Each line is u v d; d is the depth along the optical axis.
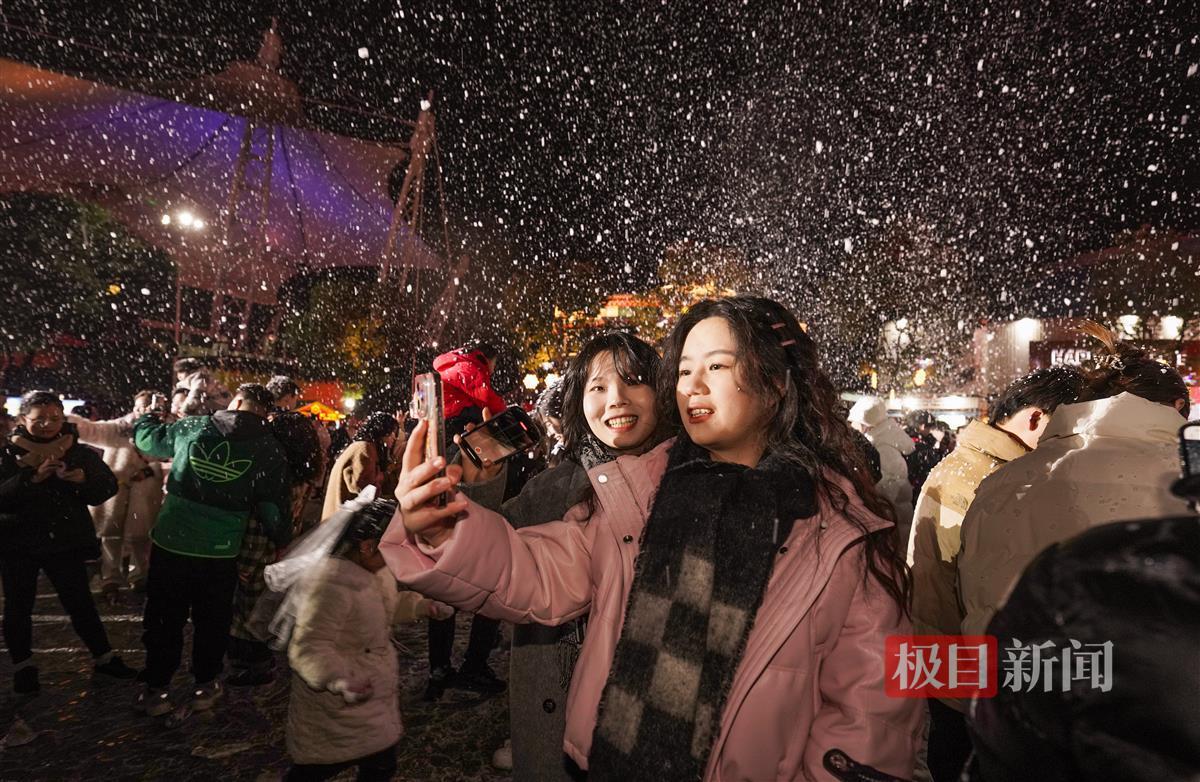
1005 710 0.66
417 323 28.02
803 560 1.19
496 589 1.27
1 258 19.77
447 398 2.53
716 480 1.29
